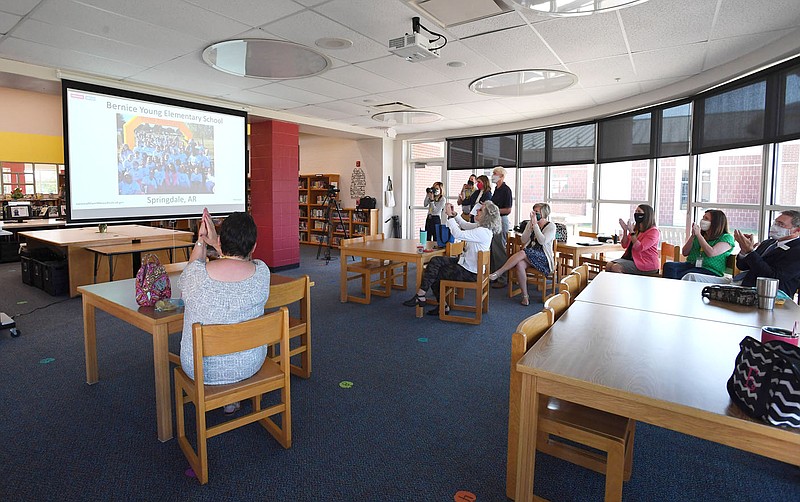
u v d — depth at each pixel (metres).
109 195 5.05
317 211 10.47
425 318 4.50
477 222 4.69
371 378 3.05
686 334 1.92
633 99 5.88
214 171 6.07
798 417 1.13
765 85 4.09
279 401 2.73
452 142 8.91
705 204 5.08
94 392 2.81
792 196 4.04
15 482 1.95
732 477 2.02
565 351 1.70
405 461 2.12
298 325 2.97
